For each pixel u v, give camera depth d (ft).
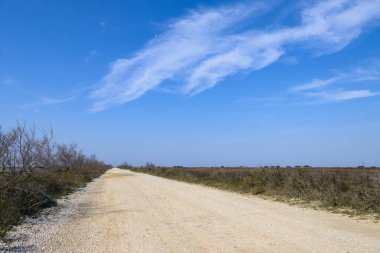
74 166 145.28
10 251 29.76
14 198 47.52
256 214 46.55
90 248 30.83
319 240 30.94
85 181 131.64
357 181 54.13
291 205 55.11
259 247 29.30
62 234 36.83
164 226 40.16
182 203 60.44
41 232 37.81
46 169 73.77
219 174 110.73
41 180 68.54
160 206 57.26
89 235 36.29
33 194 53.93
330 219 41.70
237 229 37.01
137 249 30.19
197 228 38.27
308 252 27.27
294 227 37.04
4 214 40.60
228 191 83.61
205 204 58.23
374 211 45.03
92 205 61.00
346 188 54.13
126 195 77.30
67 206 59.31
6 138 54.80
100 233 37.27
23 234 36.50
